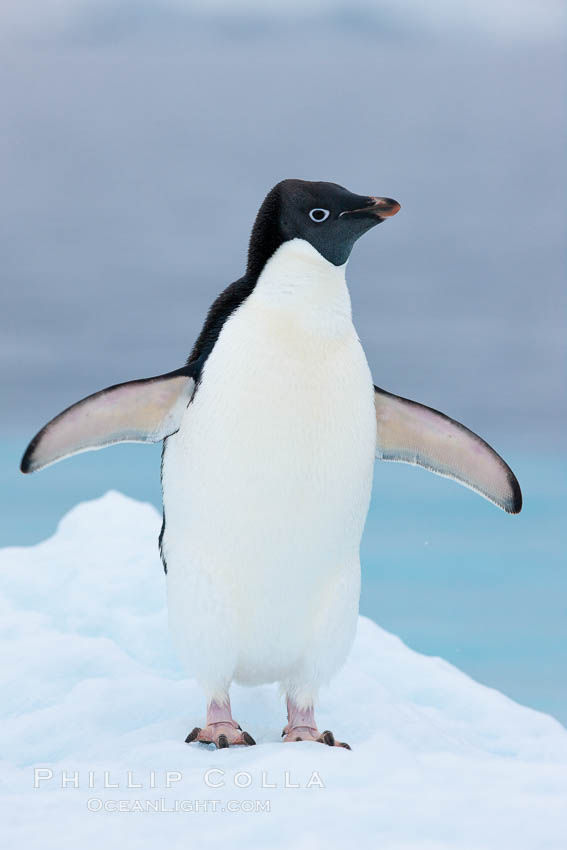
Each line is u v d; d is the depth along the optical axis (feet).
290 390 28.17
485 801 22.26
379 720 32.86
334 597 29.27
